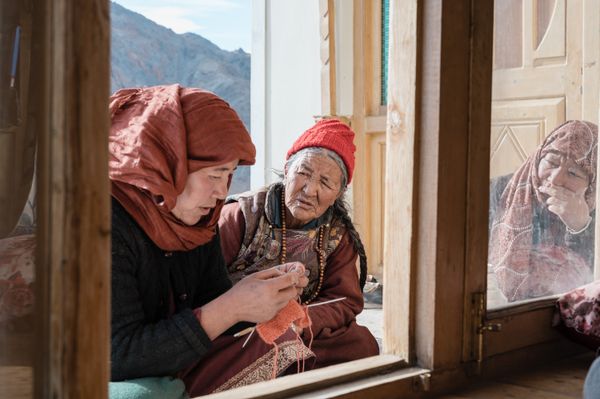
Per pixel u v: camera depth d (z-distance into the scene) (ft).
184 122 5.28
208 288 6.23
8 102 3.19
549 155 6.11
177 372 5.53
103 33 3.01
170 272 5.67
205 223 5.66
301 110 16.65
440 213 5.06
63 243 3.00
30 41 3.13
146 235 5.39
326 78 15.61
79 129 2.97
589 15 6.27
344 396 4.58
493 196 5.65
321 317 7.27
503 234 5.80
